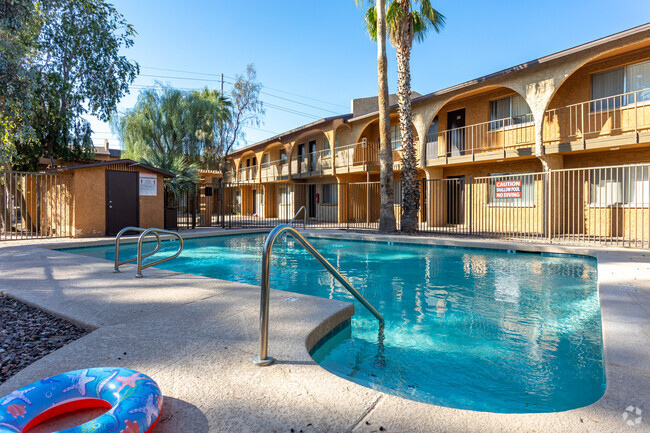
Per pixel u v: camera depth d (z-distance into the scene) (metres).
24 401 1.62
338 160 20.64
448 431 1.62
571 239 10.13
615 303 3.71
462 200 15.57
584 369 2.82
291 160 23.64
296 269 7.52
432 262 8.03
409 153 12.88
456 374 2.78
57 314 3.50
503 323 4.03
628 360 2.30
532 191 13.26
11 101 10.72
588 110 11.47
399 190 19.08
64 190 12.18
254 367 2.29
